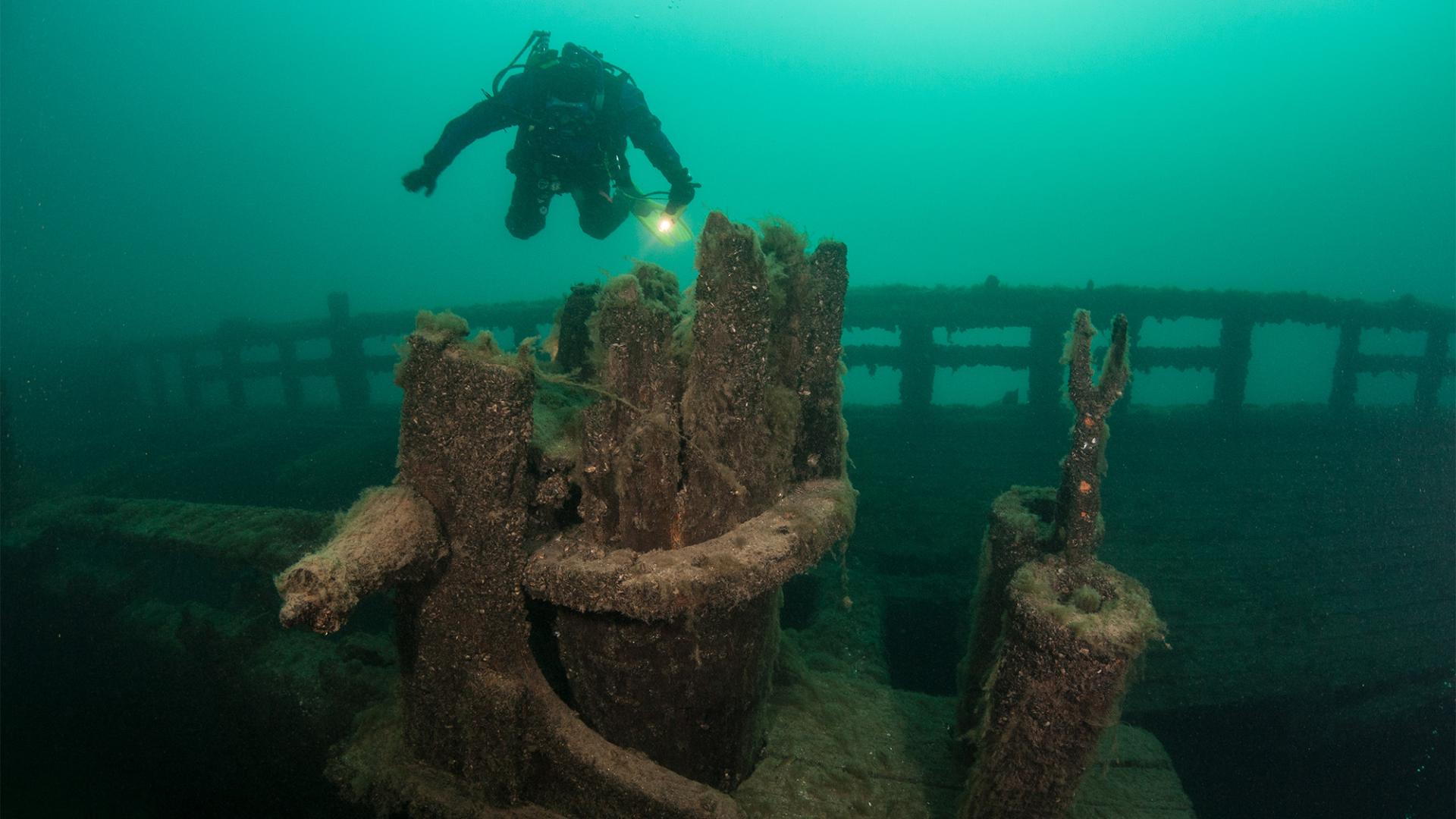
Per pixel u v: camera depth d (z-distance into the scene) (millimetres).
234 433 9711
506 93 4336
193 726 3480
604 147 4371
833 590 4121
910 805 2234
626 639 1898
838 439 2389
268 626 3199
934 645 4594
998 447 7277
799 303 2256
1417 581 4832
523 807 1983
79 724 4352
